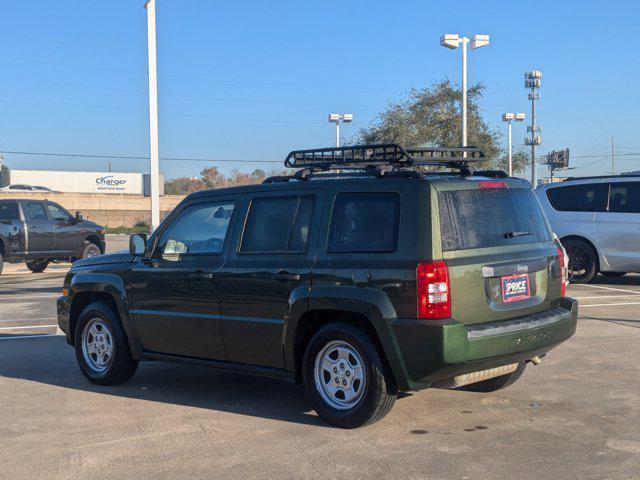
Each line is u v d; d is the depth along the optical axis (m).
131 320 7.43
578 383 7.40
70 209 57.47
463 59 25.12
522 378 7.64
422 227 5.59
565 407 6.56
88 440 5.89
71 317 8.16
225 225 6.81
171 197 60.38
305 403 6.89
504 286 5.94
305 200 6.30
